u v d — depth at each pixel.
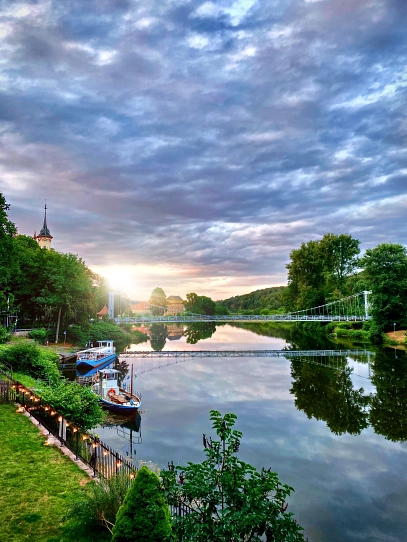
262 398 31.16
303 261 93.38
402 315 64.44
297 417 26.08
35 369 30.47
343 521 14.04
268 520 6.54
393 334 65.62
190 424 24.28
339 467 18.47
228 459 7.11
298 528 6.55
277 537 6.38
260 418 25.81
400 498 15.70
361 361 49.72
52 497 11.25
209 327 151.75
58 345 54.78
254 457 19.52
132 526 7.21
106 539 9.39
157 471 16.62
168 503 7.23
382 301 65.81
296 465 18.67
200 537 6.41
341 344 70.44
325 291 91.56
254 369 44.78
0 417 17.66
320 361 50.38
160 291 191.50
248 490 6.67
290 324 139.88
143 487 7.45
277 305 173.88
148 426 23.83
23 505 10.79
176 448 20.12
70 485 11.99
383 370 43.44
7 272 34.28
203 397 31.56
